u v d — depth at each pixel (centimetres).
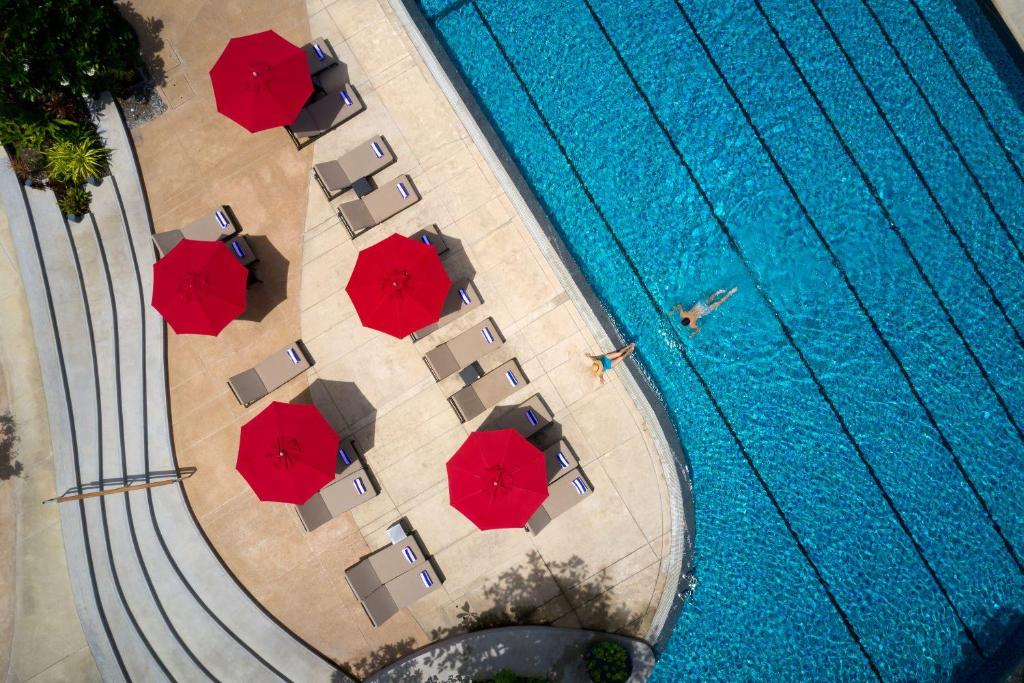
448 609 1319
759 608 1350
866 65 1366
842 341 1377
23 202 1235
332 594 1310
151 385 1289
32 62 1127
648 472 1327
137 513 1278
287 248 1314
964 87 1380
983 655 1351
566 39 1376
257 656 1281
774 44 1370
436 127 1319
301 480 1175
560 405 1324
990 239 1380
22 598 1264
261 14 1311
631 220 1374
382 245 1206
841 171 1382
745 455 1373
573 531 1326
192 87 1303
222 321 1183
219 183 1307
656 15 1375
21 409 1279
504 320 1320
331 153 1316
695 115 1380
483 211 1320
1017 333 1375
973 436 1369
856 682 1343
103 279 1270
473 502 1177
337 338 1319
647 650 1310
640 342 1377
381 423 1322
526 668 1309
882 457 1369
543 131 1375
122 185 1280
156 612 1259
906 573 1362
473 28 1385
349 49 1312
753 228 1372
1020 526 1362
